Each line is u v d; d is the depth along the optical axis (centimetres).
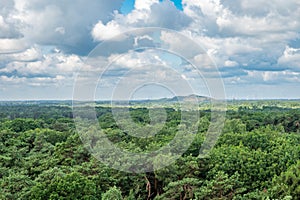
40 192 3434
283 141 6088
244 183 4194
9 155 5109
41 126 10031
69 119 11112
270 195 3622
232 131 6788
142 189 4262
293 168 4028
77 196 3444
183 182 3744
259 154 4697
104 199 3459
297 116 10238
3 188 3778
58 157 4853
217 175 3784
